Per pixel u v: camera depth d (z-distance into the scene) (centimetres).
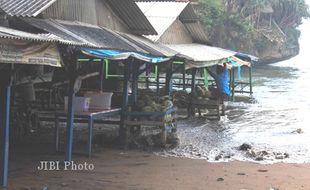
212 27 4991
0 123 721
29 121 1257
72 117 929
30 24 907
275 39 5944
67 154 933
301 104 2383
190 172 905
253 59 2669
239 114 1945
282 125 1650
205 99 1753
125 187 778
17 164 912
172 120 1277
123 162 977
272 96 2798
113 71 1734
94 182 802
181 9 1861
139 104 1178
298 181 859
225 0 5325
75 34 966
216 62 1755
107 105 1098
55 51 768
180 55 1427
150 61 1134
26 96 1253
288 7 6378
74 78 911
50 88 1366
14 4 965
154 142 1159
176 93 2028
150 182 818
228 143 1270
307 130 1539
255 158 1066
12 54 634
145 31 1412
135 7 1290
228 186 806
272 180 859
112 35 1193
